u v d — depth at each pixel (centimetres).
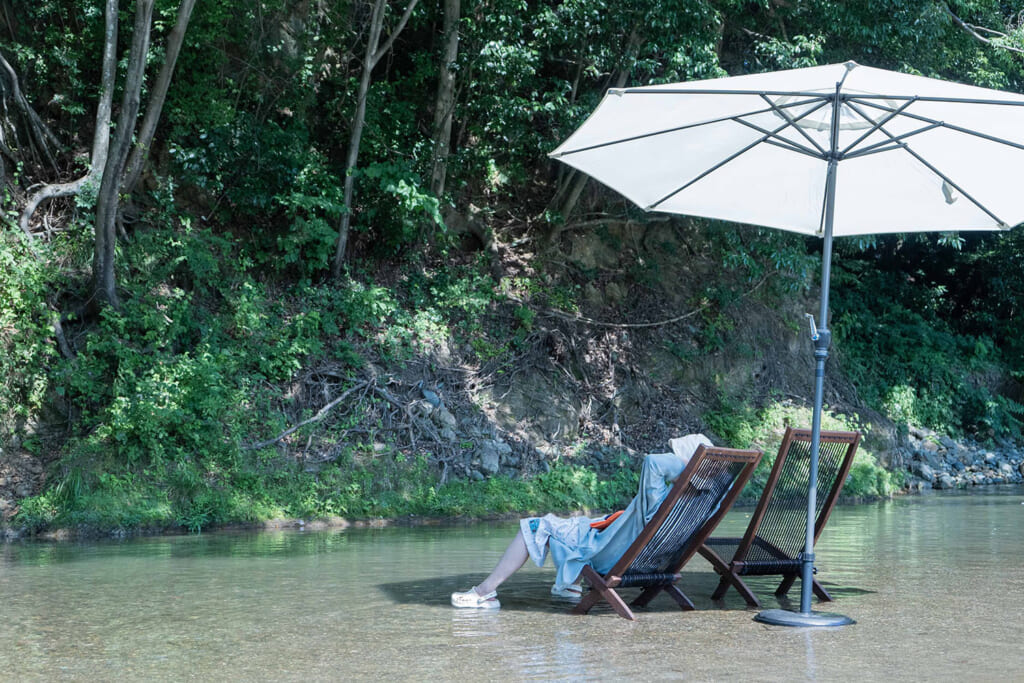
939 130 534
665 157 593
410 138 1545
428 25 1608
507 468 1339
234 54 1440
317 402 1281
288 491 1129
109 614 523
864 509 1292
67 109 1323
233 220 1429
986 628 482
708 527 543
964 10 1694
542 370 1530
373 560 769
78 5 1327
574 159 596
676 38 1395
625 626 489
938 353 2231
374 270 1496
